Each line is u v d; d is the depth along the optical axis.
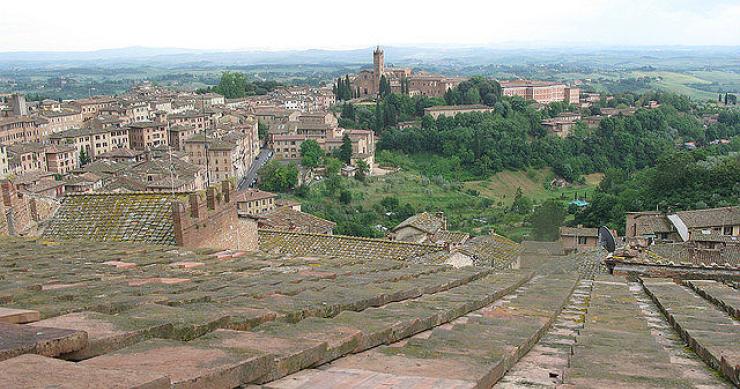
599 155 152.88
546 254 38.59
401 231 54.75
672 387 5.44
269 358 4.79
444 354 6.20
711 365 6.80
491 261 33.19
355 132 157.25
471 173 148.38
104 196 23.19
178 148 157.00
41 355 4.10
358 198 123.25
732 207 65.19
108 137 149.62
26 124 150.75
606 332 9.17
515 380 5.89
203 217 21.59
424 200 124.19
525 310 10.84
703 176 84.88
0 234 18.97
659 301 12.96
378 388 4.64
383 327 7.08
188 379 3.96
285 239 30.81
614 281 18.88
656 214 69.56
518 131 165.00
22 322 5.50
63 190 99.75
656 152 148.88
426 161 157.75
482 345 6.91
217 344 5.25
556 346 7.98
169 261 14.20
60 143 138.75
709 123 181.88
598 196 96.50
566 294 13.95
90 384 3.50
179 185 104.56
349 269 14.59
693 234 51.81
